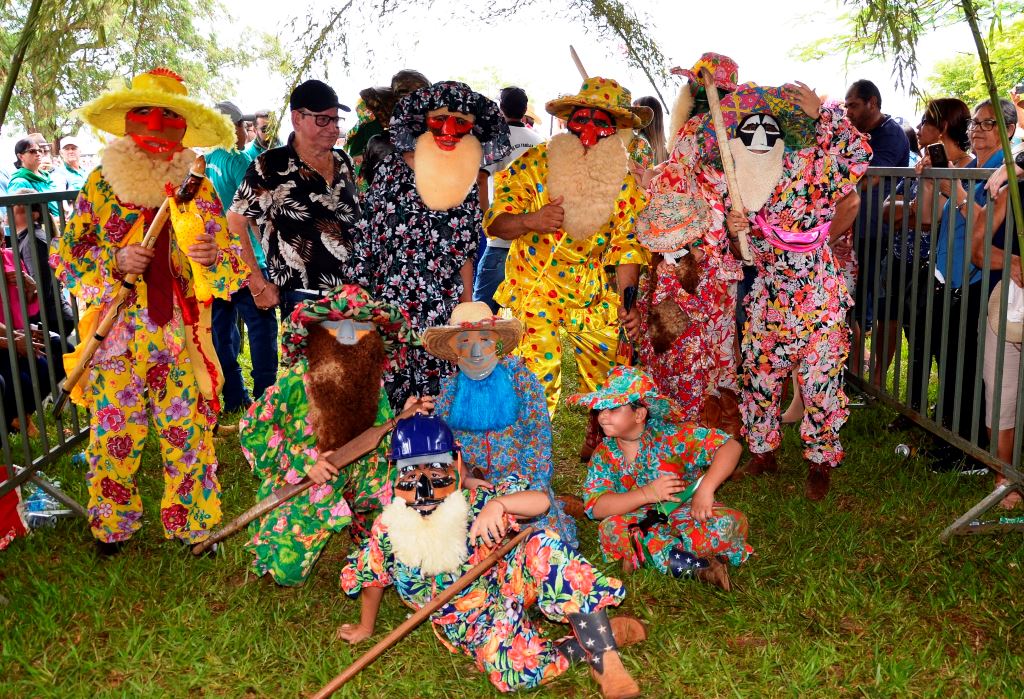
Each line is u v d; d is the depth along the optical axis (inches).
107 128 169.0
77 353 162.2
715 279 202.7
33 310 216.1
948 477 205.0
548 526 156.6
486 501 139.2
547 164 200.4
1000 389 179.8
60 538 183.9
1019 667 135.1
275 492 154.8
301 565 153.6
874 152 258.4
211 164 263.6
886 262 225.6
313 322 148.1
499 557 130.0
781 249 192.9
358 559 137.8
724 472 153.6
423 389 200.2
